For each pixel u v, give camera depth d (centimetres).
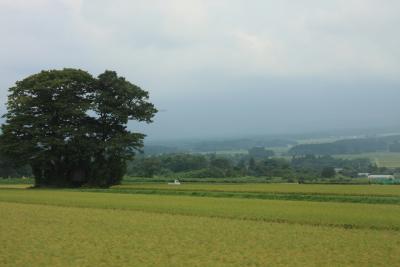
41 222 4547
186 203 6319
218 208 5659
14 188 10100
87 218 4819
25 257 3039
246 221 4628
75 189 9475
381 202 6494
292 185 10419
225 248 3334
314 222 4519
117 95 10694
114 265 2855
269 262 2933
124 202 6462
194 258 3033
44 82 9994
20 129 9900
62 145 9900
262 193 7781
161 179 13375
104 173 10262
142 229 4131
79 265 2850
